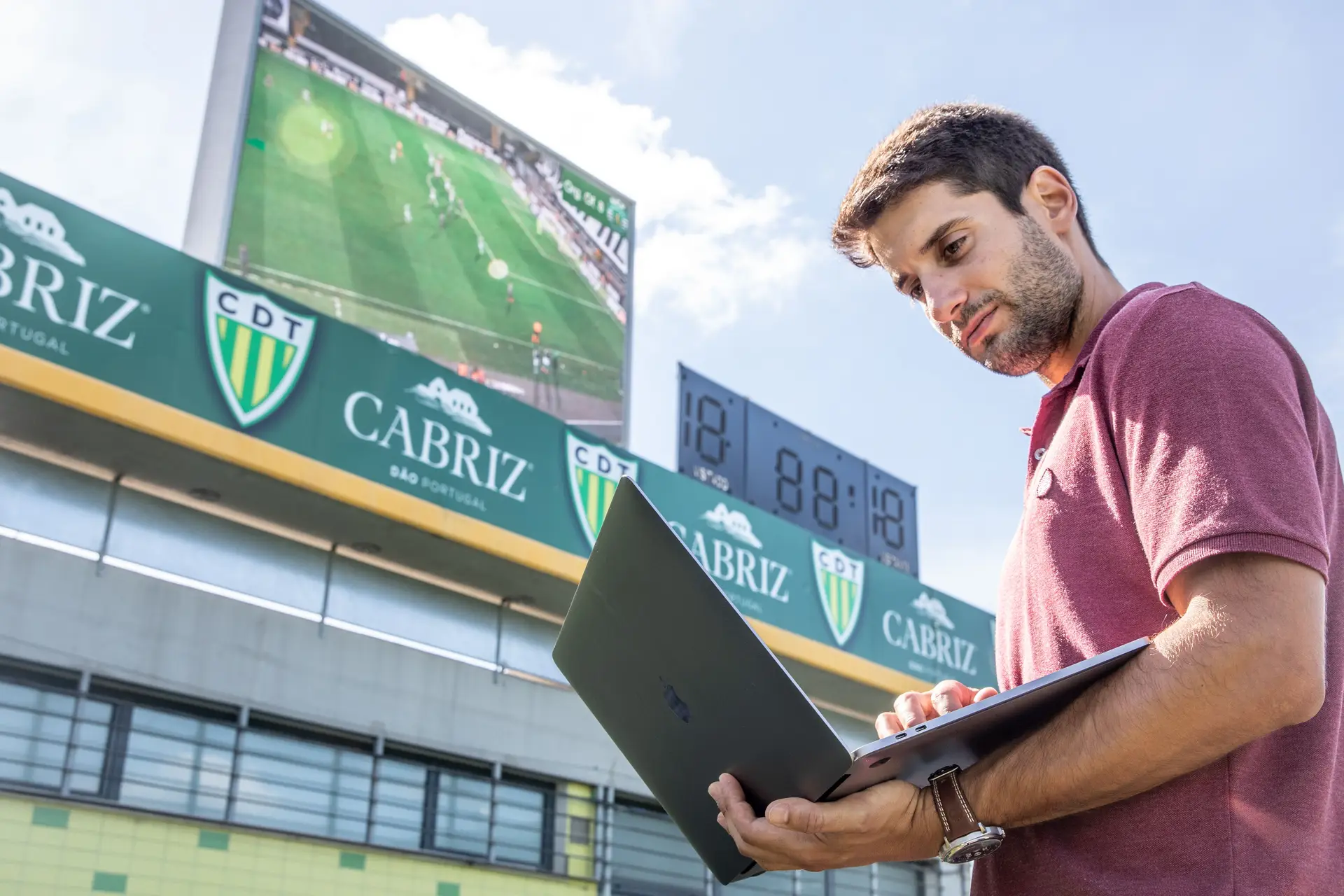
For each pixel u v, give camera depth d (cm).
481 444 1202
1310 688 89
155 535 1019
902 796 112
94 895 797
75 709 838
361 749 1038
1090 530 113
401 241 1511
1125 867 103
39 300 923
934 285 133
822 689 1545
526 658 1268
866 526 1814
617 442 1667
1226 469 95
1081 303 132
